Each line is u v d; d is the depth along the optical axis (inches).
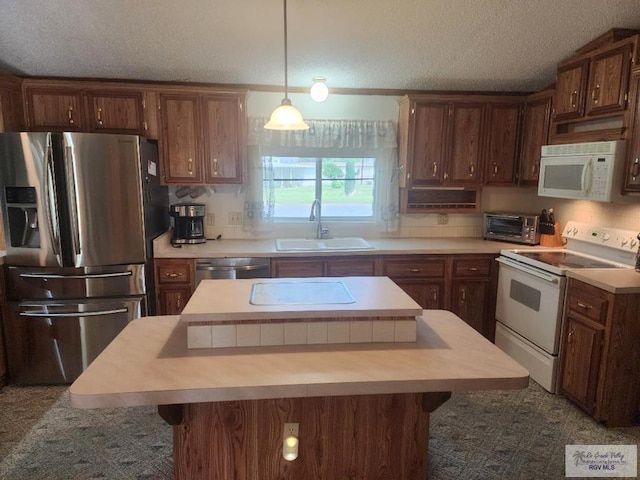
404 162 147.6
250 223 150.0
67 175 111.5
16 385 119.0
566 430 98.4
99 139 113.0
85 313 117.7
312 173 155.6
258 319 64.2
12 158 111.0
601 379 98.1
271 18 108.3
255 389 53.1
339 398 70.0
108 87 129.1
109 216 116.6
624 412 99.3
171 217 149.9
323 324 65.6
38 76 132.0
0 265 114.1
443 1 103.5
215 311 64.0
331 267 133.8
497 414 104.8
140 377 54.9
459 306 141.0
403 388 55.3
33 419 101.8
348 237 156.5
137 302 121.1
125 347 64.3
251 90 144.3
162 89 131.3
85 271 117.7
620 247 117.0
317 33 115.3
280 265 131.5
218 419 68.1
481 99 143.3
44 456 88.3
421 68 134.6
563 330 110.2
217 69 132.5
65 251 114.4
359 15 107.8
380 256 135.6
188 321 63.3
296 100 147.2
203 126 135.0
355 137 149.6
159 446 91.5
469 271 139.6
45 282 116.5
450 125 144.0
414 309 66.7
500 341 136.9
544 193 129.0
